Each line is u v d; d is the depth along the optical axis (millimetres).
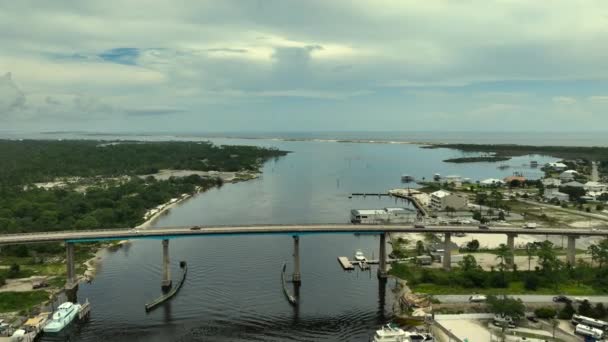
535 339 154000
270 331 172500
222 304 196000
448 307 183625
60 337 167000
